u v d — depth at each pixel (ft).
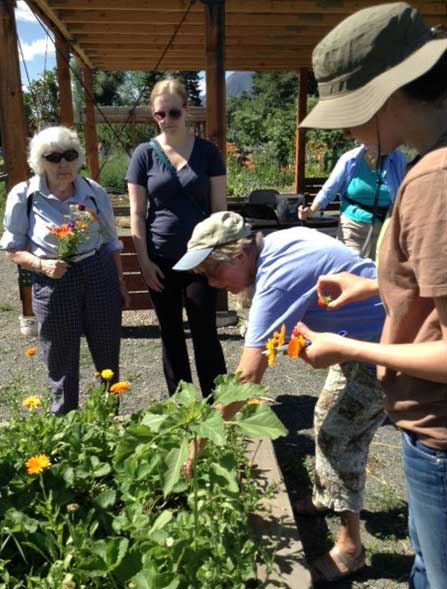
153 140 12.13
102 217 10.75
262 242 7.29
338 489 7.80
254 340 6.90
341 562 8.07
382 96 4.12
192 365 15.70
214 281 7.47
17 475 7.36
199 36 26.89
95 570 6.06
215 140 17.65
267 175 59.36
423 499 4.73
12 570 6.58
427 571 5.08
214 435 5.72
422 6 21.11
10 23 16.07
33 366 15.65
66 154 9.96
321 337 4.94
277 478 8.20
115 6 19.35
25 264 10.12
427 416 4.51
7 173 16.94
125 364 16.03
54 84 39.70
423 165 3.93
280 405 13.41
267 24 22.58
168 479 5.82
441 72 4.09
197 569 6.01
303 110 38.99
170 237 11.66
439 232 3.78
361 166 14.90
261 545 6.66
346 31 4.34
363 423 7.63
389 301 4.44
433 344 4.08
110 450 8.13
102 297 10.43
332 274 6.95
